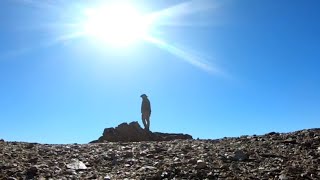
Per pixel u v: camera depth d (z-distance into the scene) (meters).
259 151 14.20
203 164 11.80
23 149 15.02
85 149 15.62
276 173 10.98
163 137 27.91
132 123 27.67
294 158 12.91
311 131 18.22
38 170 11.45
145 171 11.65
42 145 16.95
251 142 16.64
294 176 10.62
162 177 10.84
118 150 15.27
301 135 17.33
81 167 12.23
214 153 14.16
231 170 11.49
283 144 15.50
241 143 16.58
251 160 12.81
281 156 13.23
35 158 13.06
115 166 12.55
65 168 12.09
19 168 11.63
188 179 10.65
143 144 16.98
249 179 10.48
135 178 10.84
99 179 10.83
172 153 14.36
